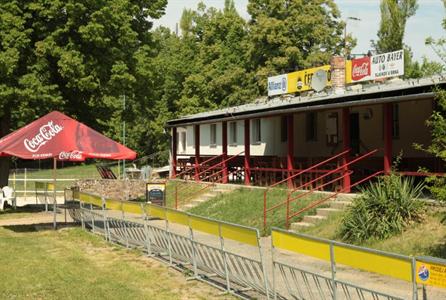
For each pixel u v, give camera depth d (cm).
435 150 1177
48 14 2450
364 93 1900
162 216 1323
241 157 3095
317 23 4838
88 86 2516
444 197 1130
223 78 5203
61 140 1797
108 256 1419
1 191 2594
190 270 1232
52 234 1812
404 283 1111
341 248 774
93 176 4456
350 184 2108
